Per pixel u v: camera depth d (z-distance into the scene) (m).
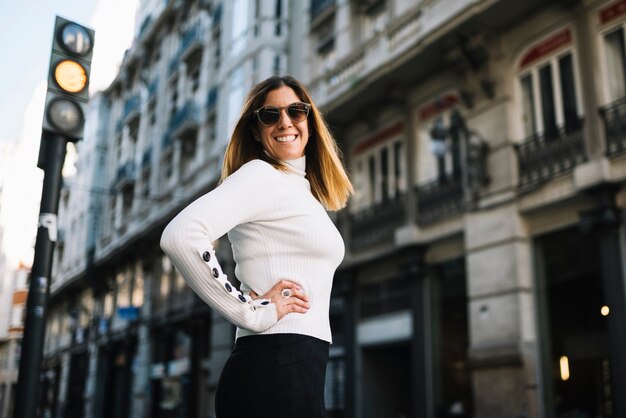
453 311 11.34
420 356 11.62
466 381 10.79
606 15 9.30
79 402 28.53
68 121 4.34
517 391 9.49
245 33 19.08
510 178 10.23
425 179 12.27
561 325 9.44
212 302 1.57
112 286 28.06
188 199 20.75
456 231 11.25
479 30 10.67
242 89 18.56
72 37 4.47
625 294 8.45
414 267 11.92
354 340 13.54
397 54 12.12
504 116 10.52
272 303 1.64
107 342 26.84
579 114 9.52
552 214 9.71
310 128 2.11
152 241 24.00
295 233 1.72
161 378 21.73
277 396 1.59
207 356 18.92
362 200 13.96
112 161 32.75
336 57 15.20
